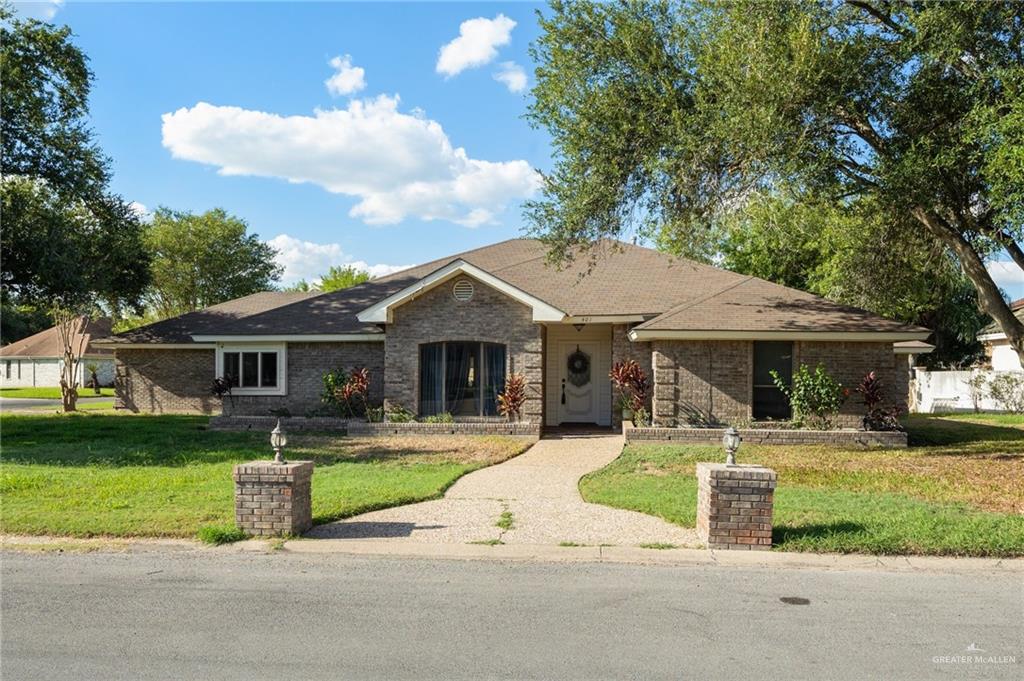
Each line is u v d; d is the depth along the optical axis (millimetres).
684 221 16359
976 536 7828
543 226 16844
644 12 16000
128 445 15891
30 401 39531
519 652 5035
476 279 18625
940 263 20078
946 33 12555
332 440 16953
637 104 16078
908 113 14273
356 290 23969
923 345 25078
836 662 4898
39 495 9938
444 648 5102
